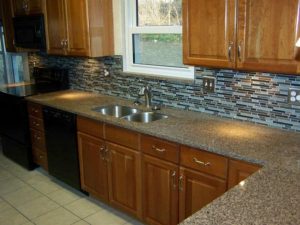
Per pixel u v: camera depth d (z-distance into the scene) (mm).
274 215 1274
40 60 4469
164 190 2428
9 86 4215
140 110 2998
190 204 2277
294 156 1876
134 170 2607
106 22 3279
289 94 2227
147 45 3191
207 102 2736
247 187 1511
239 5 2000
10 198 3258
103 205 3096
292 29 1820
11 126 3965
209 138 2186
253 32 1983
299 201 1380
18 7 3949
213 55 2215
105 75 3557
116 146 2697
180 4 2865
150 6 3107
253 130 2336
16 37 4078
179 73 2955
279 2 1841
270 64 1952
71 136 3133
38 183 3572
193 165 2184
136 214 2717
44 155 3660
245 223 1223
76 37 3291
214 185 2098
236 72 2484
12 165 4051
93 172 3020
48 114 3342
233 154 1934
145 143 2457
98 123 2805
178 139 2197
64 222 2836
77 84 3971
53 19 3492
